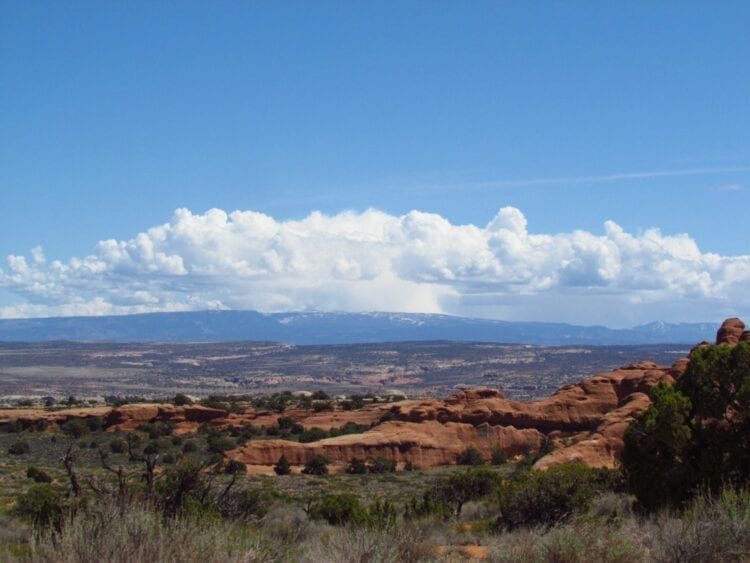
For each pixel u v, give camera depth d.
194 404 112.81
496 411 87.56
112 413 91.62
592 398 88.19
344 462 74.56
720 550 10.92
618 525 13.96
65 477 49.97
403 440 77.56
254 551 9.45
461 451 79.50
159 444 80.94
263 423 97.12
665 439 19.98
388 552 11.18
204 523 10.16
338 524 21.77
